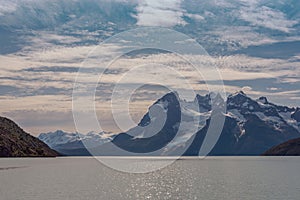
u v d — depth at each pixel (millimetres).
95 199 124000
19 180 186875
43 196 127688
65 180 191000
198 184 175625
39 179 194625
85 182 182625
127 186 167625
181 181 194750
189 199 126938
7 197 125250
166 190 152500
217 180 196375
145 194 139875
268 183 175250
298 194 133500
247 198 125750
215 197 129750
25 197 125500
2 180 186375
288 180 191125
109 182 187375
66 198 124562
